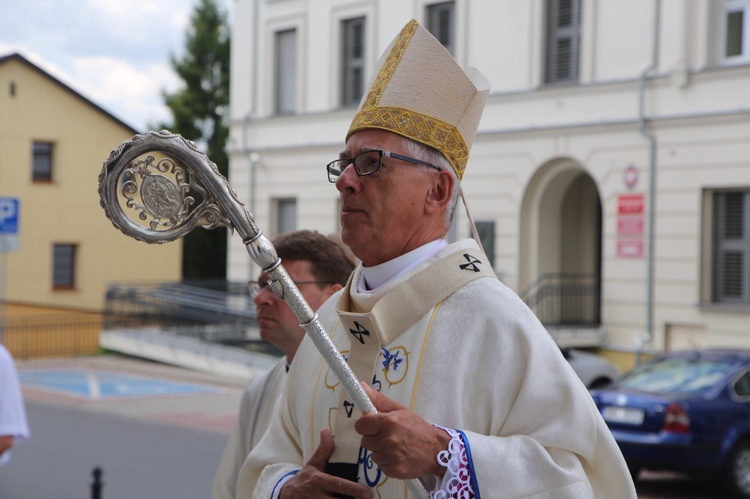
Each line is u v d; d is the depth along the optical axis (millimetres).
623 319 16812
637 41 16688
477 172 18906
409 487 2055
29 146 26297
